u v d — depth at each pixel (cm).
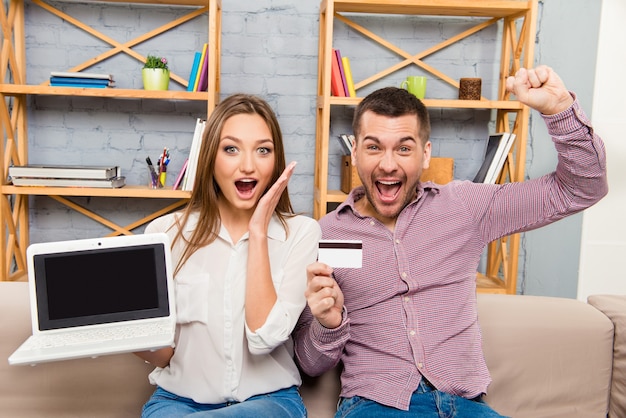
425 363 134
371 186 148
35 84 253
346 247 125
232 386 126
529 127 268
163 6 253
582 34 256
